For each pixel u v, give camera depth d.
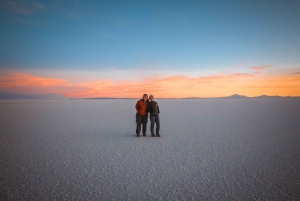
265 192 3.44
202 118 14.13
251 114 16.14
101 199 3.27
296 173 4.24
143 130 8.41
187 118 14.31
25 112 20.58
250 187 3.63
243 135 8.09
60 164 4.96
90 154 5.77
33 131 9.59
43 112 20.61
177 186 3.71
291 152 5.70
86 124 11.94
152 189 3.60
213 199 3.23
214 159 5.19
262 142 6.89
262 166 4.66
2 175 4.31
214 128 9.88
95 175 4.26
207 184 3.78
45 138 8.01
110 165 4.84
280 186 3.66
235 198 3.25
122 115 17.42
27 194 3.47
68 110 23.55
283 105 29.48
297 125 10.20
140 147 6.49
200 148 6.25
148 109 8.20
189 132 8.97
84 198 3.31
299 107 24.19
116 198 3.30
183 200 3.21
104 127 10.83
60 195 3.43
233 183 3.80
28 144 7.02
